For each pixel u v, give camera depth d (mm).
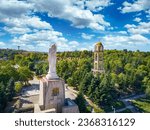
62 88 40969
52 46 40719
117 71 109438
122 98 74688
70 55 160625
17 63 128750
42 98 40219
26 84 75062
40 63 114000
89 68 97312
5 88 51344
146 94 77688
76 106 40531
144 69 110938
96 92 57062
